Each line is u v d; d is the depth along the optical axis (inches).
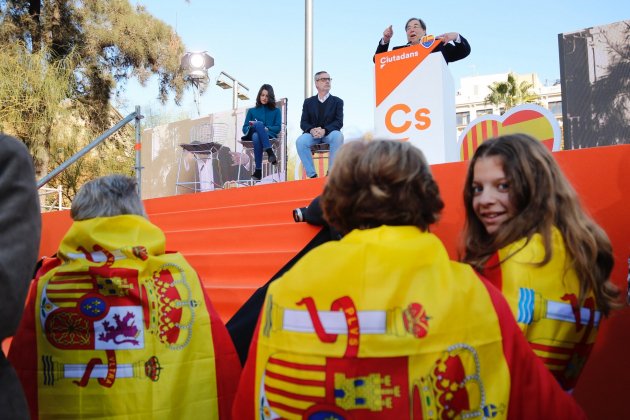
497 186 59.6
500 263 53.2
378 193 43.6
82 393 64.3
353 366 39.8
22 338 66.6
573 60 353.7
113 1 575.5
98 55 573.3
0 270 42.9
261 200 184.2
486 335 41.3
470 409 39.6
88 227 67.6
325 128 242.2
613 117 339.3
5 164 46.1
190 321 69.3
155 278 68.9
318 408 40.2
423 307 40.6
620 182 103.9
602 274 55.4
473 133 198.4
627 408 92.7
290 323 42.9
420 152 46.7
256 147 265.7
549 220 54.1
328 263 42.8
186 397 66.6
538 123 180.5
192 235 177.0
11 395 46.0
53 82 482.3
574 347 52.1
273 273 145.0
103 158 551.5
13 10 543.2
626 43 333.4
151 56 584.7
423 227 45.4
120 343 65.2
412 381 39.3
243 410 46.3
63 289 66.6
